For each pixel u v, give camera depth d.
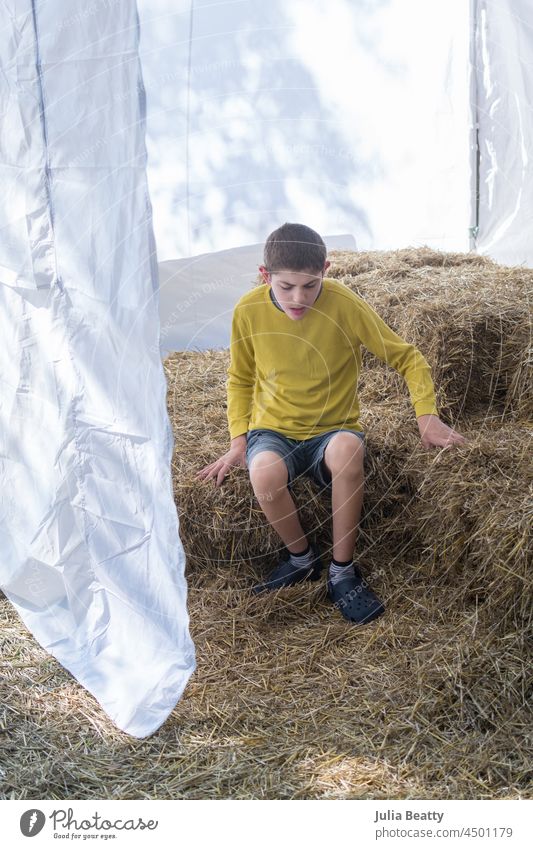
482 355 2.28
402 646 1.82
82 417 1.77
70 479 1.82
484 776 1.47
